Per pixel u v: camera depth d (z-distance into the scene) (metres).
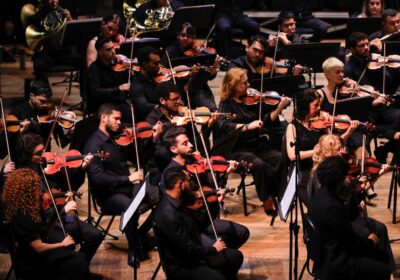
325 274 13.30
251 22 29.61
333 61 18.73
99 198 15.70
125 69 21.09
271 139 18.84
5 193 12.91
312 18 29.42
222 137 16.25
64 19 23.86
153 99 19.73
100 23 23.23
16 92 25.84
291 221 13.34
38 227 13.01
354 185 14.51
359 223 14.48
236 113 18.28
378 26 23.94
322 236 13.20
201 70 20.28
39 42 23.73
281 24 23.98
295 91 19.20
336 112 17.67
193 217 13.45
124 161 16.25
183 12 23.69
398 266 15.30
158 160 16.23
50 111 17.80
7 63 30.19
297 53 21.38
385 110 20.47
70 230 14.30
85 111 21.69
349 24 23.92
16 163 14.74
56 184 15.59
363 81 21.44
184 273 13.16
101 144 15.80
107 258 15.64
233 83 18.06
